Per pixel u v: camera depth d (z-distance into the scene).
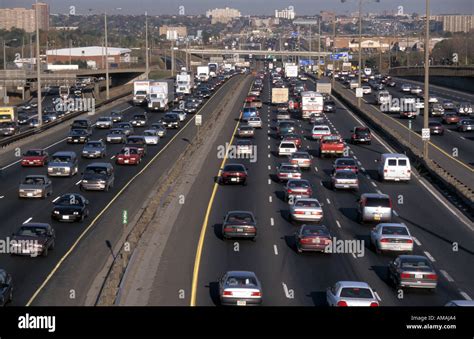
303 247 51.34
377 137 124.25
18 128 132.50
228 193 75.75
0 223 60.41
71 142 113.69
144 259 49.69
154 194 73.94
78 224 60.78
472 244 55.72
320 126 122.62
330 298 37.12
